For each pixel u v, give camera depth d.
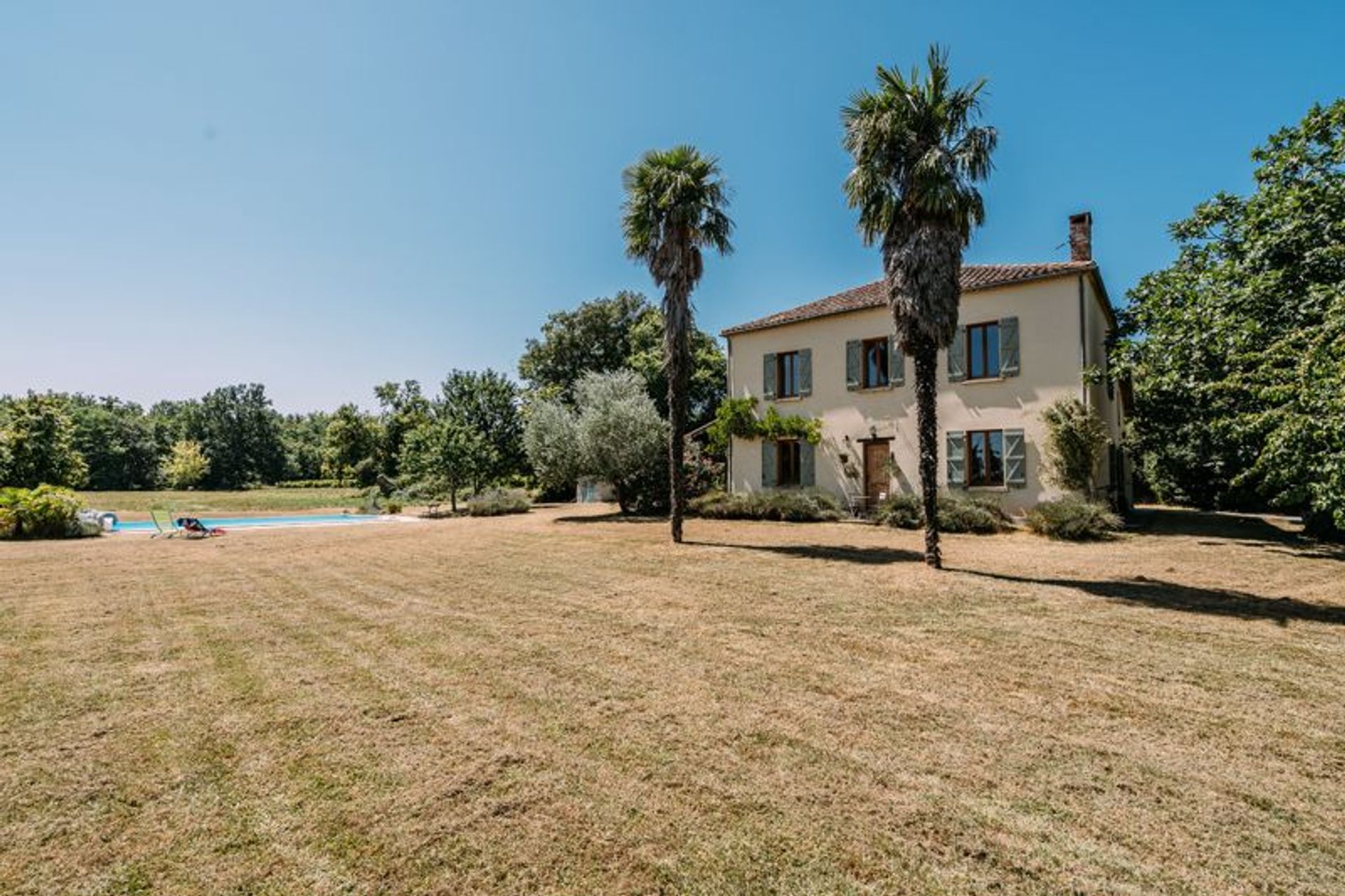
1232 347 13.13
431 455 29.52
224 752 3.83
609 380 24.30
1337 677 5.07
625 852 2.84
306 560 12.20
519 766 3.67
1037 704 4.59
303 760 3.73
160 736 4.07
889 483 19.47
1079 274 16.55
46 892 2.57
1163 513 22.77
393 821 3.09
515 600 8.19
